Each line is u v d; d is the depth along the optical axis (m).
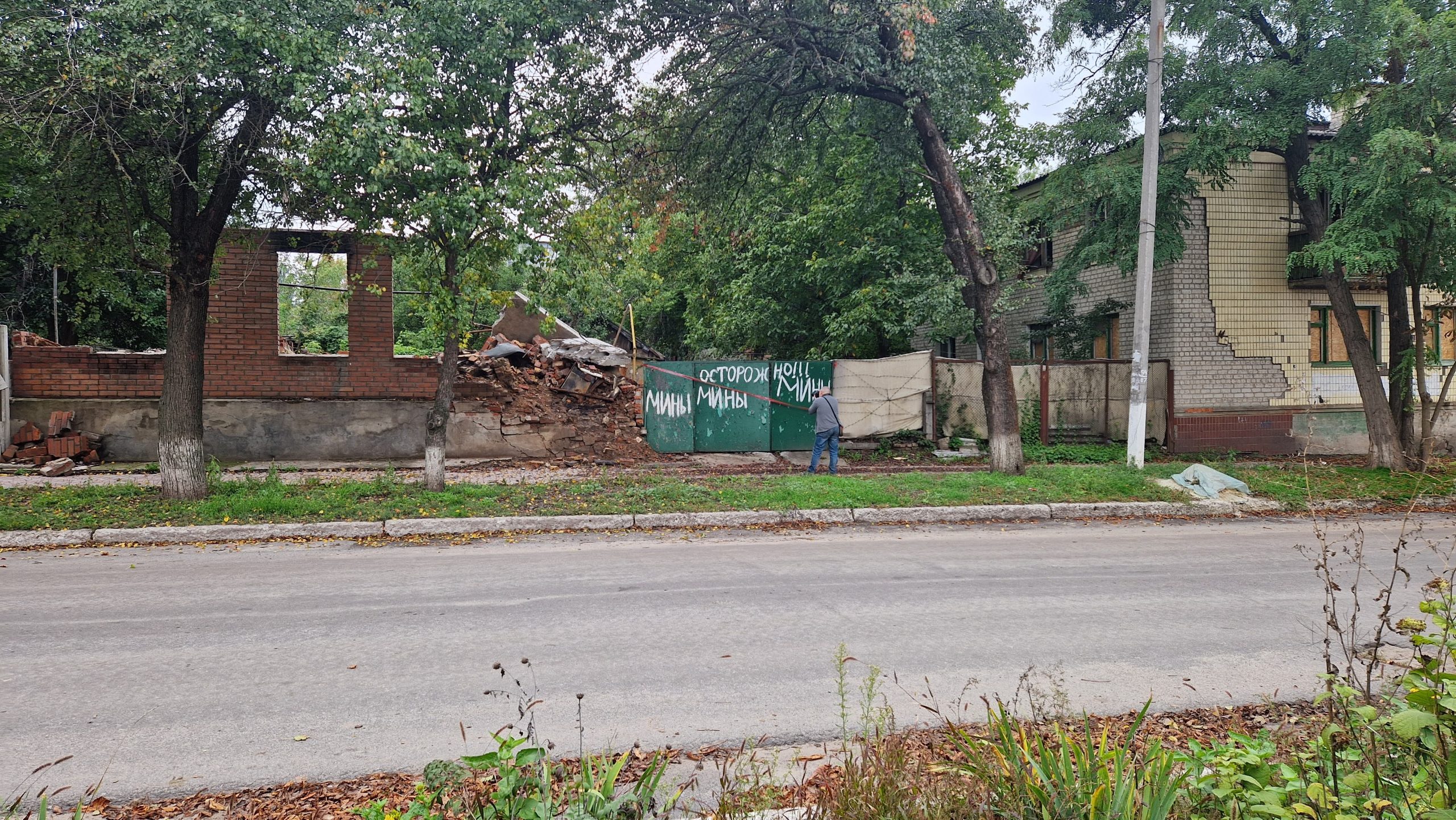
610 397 16.81
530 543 9.89
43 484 12.13
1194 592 7.50
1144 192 14.03
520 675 5.27
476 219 10.46
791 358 23.42
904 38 12.19
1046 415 18.55
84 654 5.67
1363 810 2.79
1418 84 12.66
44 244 11.29
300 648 5.81
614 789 3.40
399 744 4.26
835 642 5.94
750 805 3.21
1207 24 14.62
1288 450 18.91
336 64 9.57
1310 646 5.87
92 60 8.65
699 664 5.46
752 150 15.37
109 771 3.96
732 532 10.73
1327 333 19.31
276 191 10.84
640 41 13.03
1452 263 13.84
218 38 9.27
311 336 28.67
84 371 14.43
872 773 3.23
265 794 3.72
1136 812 2.86
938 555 9.19
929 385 17.98
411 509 10.83
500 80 11.01
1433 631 5.97
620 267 12.30
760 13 13.05
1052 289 17.39
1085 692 4.96
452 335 11.38
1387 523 11.81
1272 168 18.70
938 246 19.41
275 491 11.24
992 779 3.08
